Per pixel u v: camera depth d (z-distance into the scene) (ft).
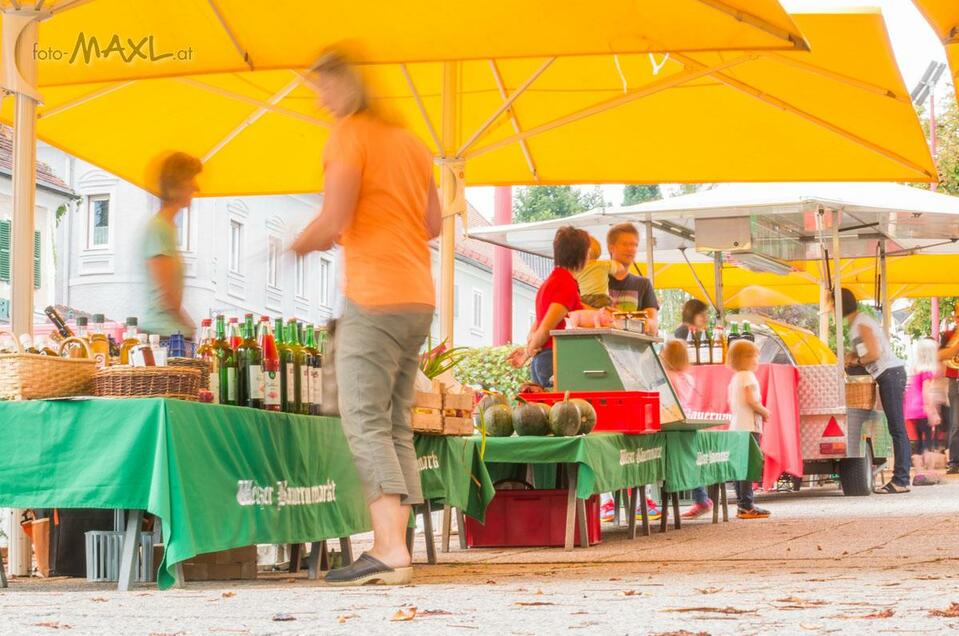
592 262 34.01
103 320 19.47
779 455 44.93
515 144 40.16
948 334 64.69
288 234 17.75
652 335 32.19
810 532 30.40
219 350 19.13
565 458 26.32
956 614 12.84
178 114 37.83
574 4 25.64
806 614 13.07
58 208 114.01
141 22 29.12
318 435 19.88
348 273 17.98
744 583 17.34
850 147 37.35
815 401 46.34
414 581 18.78
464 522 28.45
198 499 16.56
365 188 17.93
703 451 34.63
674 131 38.45
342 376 17.94
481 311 172.86
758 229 48.88
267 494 18.12
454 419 23.81
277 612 13.80
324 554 21.72
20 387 16.90
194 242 119.44
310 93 38.34
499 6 26.22
